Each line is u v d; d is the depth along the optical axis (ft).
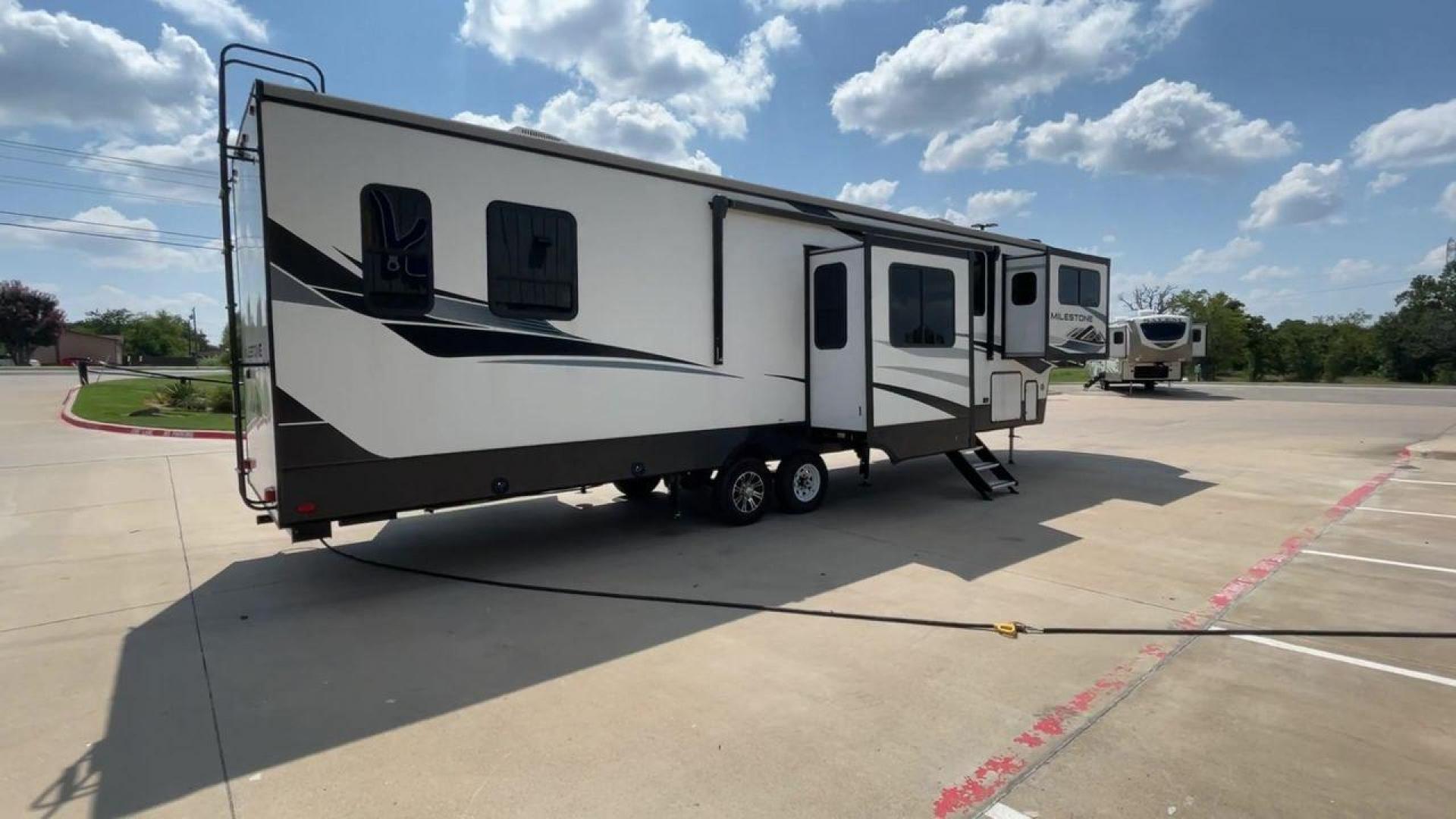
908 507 26.61
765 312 23.77
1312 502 27.27
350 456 15.70
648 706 11.64
